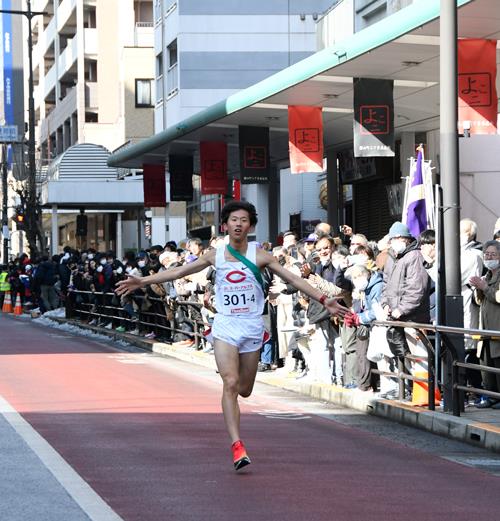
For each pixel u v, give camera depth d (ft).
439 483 33.50
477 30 61.21
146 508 28.84
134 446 39.19
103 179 174.29
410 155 102.63
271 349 68.74
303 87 81.87
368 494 31.42
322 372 59.11
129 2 249.75
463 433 42.55
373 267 56.70
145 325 97.09
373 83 77.61
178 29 172.96
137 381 63.21
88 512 28.17
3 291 168.96
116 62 270.87
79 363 74.95
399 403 49.21
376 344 51.31
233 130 105.09
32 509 28.55
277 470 34.94
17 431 42.47
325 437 43.09
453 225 47.96
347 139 108.58
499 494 31.94
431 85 81.20
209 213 168.45
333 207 117.19
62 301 139.33
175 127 108.37
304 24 173.78
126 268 102.42
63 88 310.65
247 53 173.68
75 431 42.70
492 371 43.09
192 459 36.58
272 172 133.49
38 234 183.21
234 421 34.30
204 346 79.00
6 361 75.97
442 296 47.34
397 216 106.32
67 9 292.61
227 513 28.43
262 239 148.36
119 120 249.34
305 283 34.86
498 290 46.32
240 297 34.60
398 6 106.63
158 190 134.00
